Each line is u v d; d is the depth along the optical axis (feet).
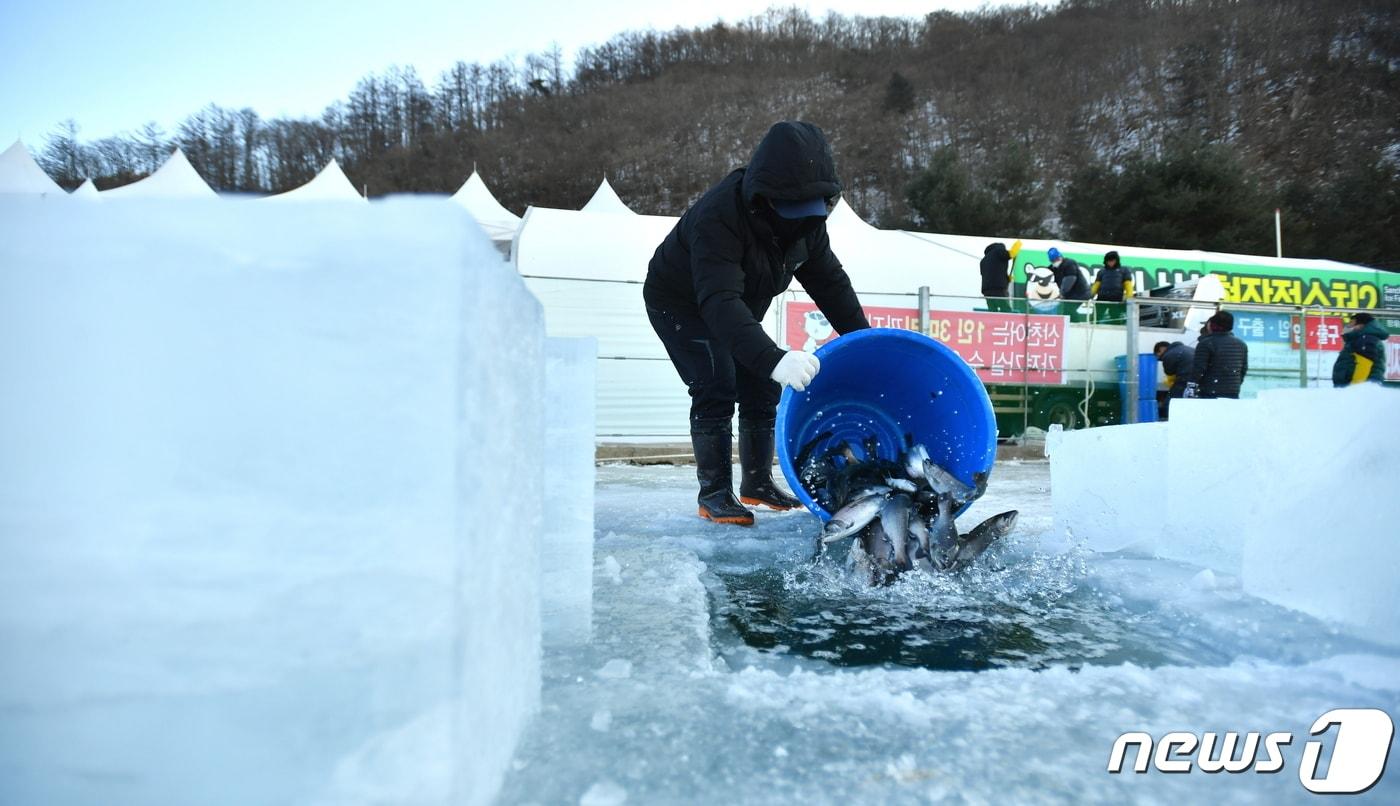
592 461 5.52
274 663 2.12
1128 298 36.19
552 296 32.22
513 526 3.21
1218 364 29.96
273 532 2.12
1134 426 9.29
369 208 2.14
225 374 2.12
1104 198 120.78
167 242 2.10
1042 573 8.60
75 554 2.12
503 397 2.95
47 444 2.11
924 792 3.19
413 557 2.14
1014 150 130.21
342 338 2.12
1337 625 5.82
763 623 7.09
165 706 2.12
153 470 2.11
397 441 2.14
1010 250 43.06
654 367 32.76
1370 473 5.59
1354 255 125.29
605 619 6.14
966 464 10.53
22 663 2.12
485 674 2.64
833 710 4.03
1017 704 4.19
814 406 12.56
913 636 6.66
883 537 8.57
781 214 9.93
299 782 2.12
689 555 8.98
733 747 3.54
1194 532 8.44
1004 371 34.55
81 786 2.12
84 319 2.10
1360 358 33.86
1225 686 4.51
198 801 2.11
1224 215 114.42
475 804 2.46
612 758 3.38
